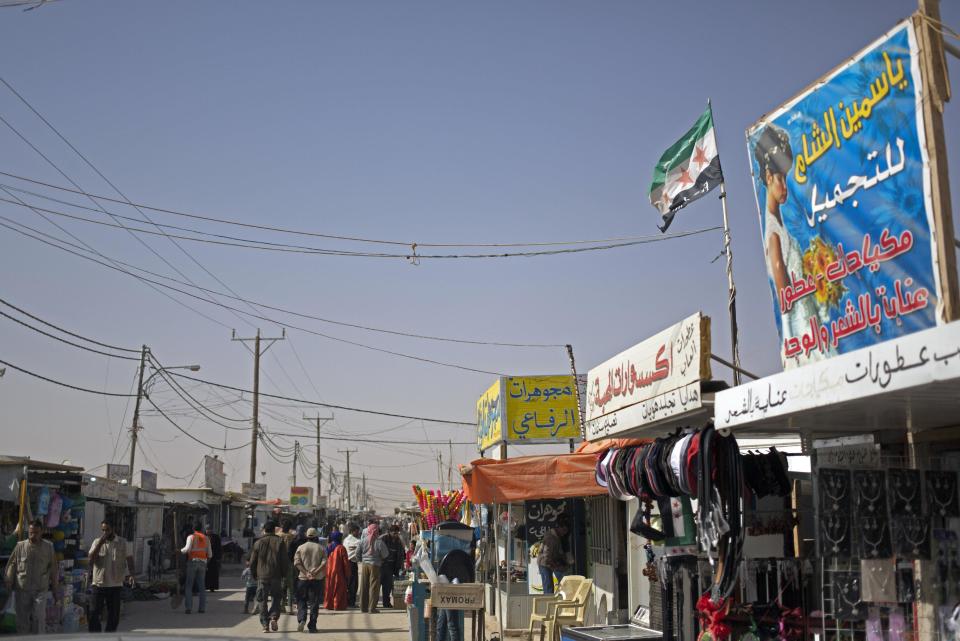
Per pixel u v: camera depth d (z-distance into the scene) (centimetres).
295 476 7775
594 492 1225
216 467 4331
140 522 2962
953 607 622
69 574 1573
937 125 620
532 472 1234
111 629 1464
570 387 1952
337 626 1631
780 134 795
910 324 640
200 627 1630
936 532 633
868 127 684
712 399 694
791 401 563
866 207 686
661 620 967
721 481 672
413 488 1797
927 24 625
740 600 720
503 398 1941
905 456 707
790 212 784
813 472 637
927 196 623
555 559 1500
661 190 1082
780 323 802
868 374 495
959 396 496
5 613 1395
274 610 1562
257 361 4588
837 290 721
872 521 623
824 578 661
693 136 1020
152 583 2352
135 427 3403
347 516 9088
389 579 2009
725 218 962
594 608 1466
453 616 1145
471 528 1396
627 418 866
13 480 1473
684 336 732
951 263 605
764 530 757
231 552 4450
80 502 1764
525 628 1548
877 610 640
